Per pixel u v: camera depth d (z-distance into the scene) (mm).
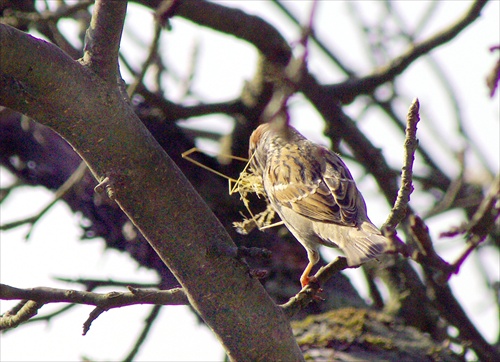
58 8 11336
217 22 11164
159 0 10508
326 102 11758
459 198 14484
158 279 11383
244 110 12016
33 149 11836
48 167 11859
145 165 5941
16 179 12133
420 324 11898
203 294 6277
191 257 6164
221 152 12102
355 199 9406
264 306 6383
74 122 5676
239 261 6125
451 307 11320
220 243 6137
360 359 8922
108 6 5582
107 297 6262
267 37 11383
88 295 6250
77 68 5578
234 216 11148
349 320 9695
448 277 6688
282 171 9930
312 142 10492
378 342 9227
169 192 6043
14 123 11750
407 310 11906
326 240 9047
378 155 12375
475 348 11125
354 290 11375
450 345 10898
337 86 12492
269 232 11180
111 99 5715
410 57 12359
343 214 9031
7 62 5281
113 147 5828
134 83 10742
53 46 5492
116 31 5660
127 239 11375
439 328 11969
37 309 6414
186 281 6273
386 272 12312
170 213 6074
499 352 11320
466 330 11172
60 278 9844
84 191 11422
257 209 11266
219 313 6324
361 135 12359
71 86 5539
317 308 10406
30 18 10961
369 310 10633
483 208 7574
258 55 11805
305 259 10984
